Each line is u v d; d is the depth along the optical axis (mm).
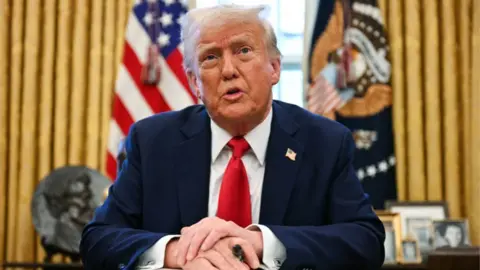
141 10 3580
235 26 1317
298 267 1196
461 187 3414
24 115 3576
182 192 1390
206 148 1433
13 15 3637
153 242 1231
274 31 1382
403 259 2947
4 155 3572
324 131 1451
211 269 1145
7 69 3631
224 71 1310
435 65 3459
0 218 3520
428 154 3410
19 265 3102
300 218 1364
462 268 1253
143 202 1407
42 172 3545
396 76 3441
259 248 1199
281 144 1409
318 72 3443
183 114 1521
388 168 3396
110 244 1296
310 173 1394
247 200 1346
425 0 3506
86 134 3586
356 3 3492
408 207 3199
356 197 1382
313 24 3486
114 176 3428
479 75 3402
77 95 3588
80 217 3217
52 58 3619
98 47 3607
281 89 3869
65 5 3643
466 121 3418
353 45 3461
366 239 1297
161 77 3506
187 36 1374
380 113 3420
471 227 3322
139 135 1482
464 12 3475
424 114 3459
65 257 3438
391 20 3492
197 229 1198
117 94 3490
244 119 1344
